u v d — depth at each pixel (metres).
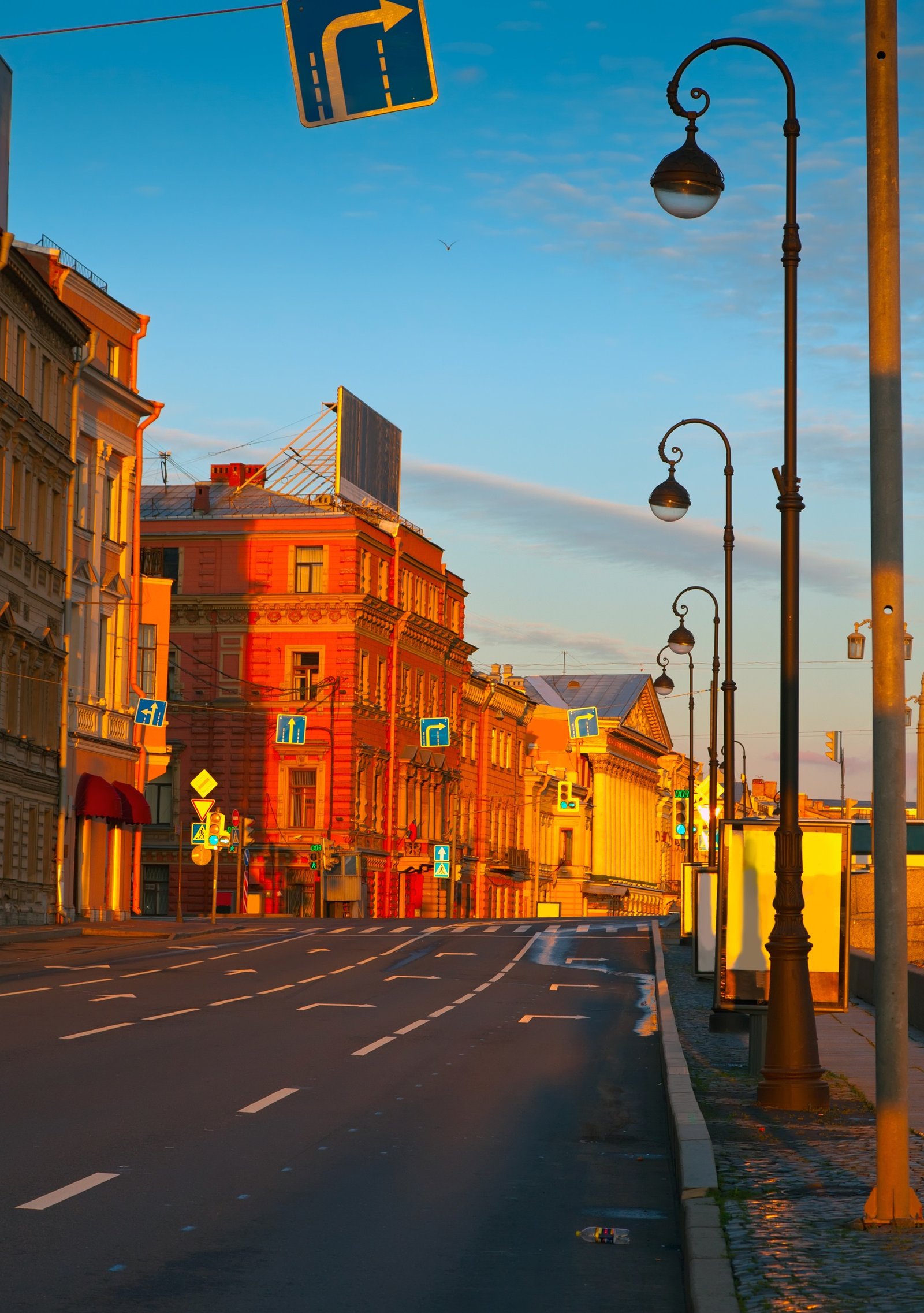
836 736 85.81
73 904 56.56
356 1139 14.02
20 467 50.81
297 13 15.05
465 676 105.88
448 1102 16.64
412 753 94.38
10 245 47.81
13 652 50.41
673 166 16.56
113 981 32.47
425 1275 9.31
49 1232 9.99
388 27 14.94
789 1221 9.68
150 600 64.50
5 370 49.00
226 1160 12.73
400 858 92.19
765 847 17.89
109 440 60.06
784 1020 15.32
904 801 9.85
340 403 90.75
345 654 86.94
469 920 69.25
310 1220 10.65
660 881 157.88
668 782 162.12
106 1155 12.79
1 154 51.84
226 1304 8.48
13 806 50.41
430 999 30.44
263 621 87.75
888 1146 9.63
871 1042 22.06
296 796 86.94
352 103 14.98
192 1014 25.73
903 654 9.95
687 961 42.47
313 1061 19.86
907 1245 9.02
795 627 16.53
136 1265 9.25
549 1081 18.81
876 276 10.13
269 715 87.12
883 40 10.18
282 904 85.44
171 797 87.75
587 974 38.75
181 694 88.19
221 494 92.69
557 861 130.38
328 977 35.59
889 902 9.77
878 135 10.16
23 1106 15.30
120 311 60.91
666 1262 9.80
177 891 86.44
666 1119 15.76
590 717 85.31
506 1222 10.86
